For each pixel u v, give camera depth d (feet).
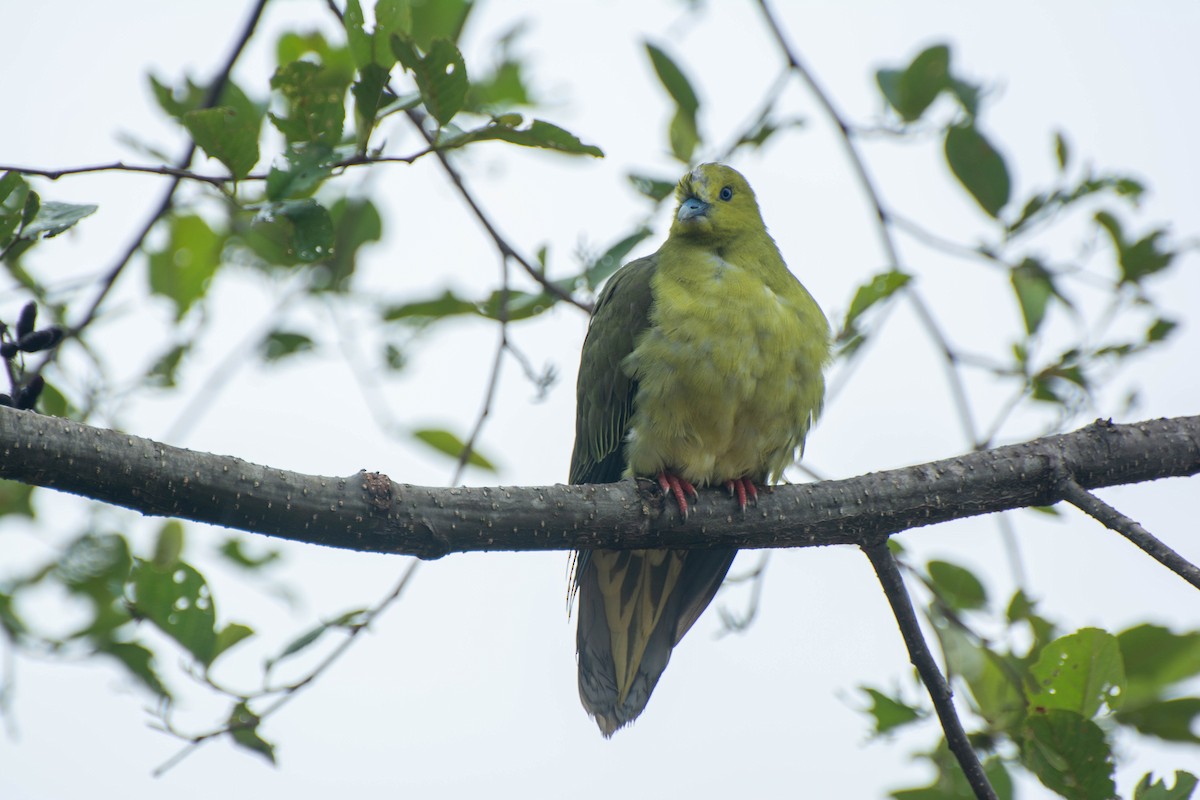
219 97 33.35
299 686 26.96
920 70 33.91
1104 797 23.95
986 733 28.86
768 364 30.58
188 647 26.61
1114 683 25.16
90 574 35.14
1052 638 29.22
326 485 22.08
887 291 30.25
